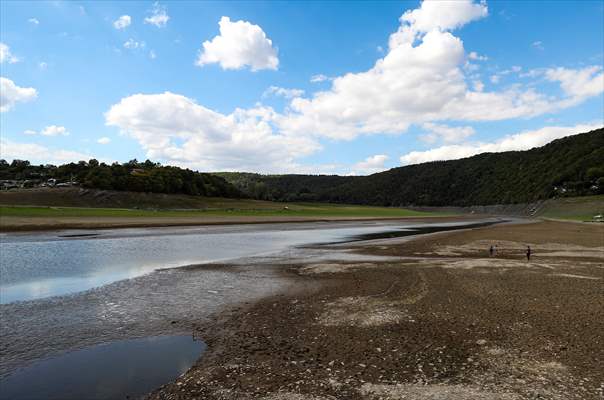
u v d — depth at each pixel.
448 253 27.09
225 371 7.62
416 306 12.21
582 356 8.09
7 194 94.44
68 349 8.99
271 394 6.63
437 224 76.31
